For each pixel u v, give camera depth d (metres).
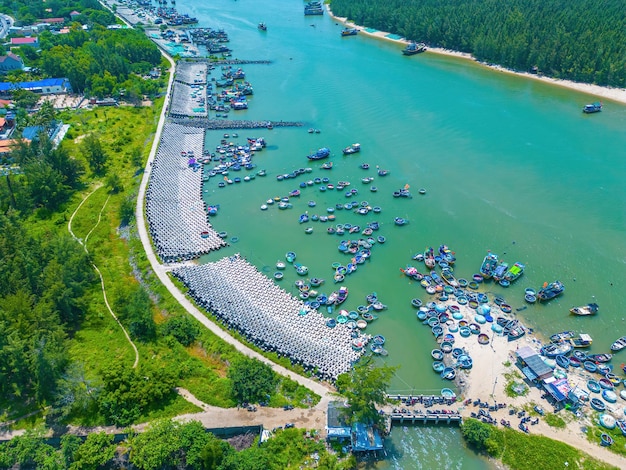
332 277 134.88
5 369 98.06
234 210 165.38
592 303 121.88
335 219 158.88
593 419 94.75
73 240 135.75
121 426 92.75
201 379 102.38
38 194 161.38
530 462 86.88
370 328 118.38
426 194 169.62
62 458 84.88
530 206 161.25
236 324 115.31
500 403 98.50
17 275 116.19
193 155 196.75
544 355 108.75
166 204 163.62
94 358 106.62
